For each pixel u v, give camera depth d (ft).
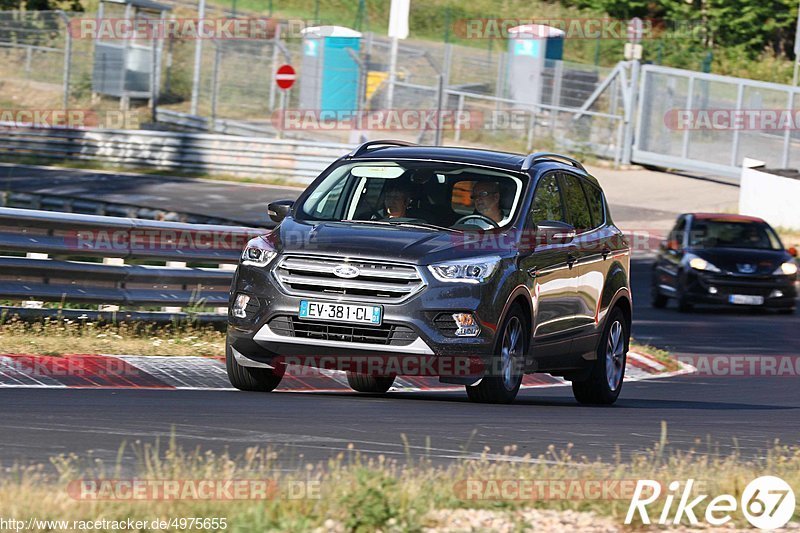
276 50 418.10
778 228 322.34
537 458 72.59
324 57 409.28
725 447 83.66
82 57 450.30
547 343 103.55
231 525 50.67
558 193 108.27
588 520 56.08
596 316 112.27
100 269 125.49
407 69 447.01
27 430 73.05
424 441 77.05
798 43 374.43
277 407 89.56
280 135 406.62
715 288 223.51
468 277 93.45
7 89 442.50
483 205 100.73
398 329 91.86
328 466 65.98
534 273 100.07
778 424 100.42
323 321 92.68
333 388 111.34
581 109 409.28
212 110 417.08
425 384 117.80
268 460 66.18
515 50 424.46
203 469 60.08
